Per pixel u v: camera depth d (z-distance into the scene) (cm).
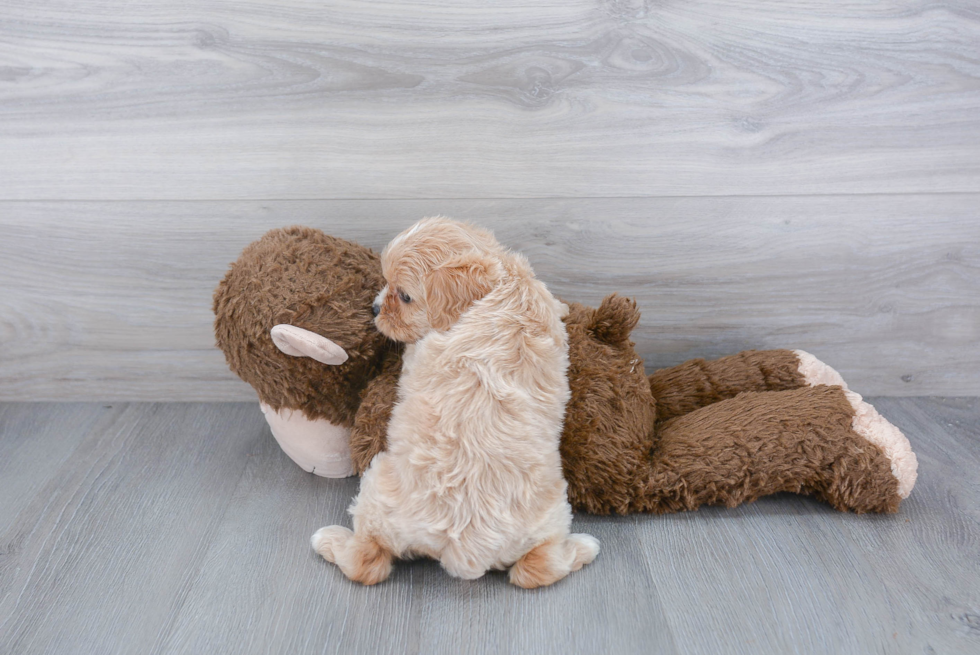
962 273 135
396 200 128
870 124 125
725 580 98
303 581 98
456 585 98
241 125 123
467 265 96
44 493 116
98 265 134
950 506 114
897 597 96
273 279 105
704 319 139
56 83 120
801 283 136
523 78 120
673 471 108
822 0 117
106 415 141
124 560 102
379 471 97
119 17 116
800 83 122
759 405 113
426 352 97
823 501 115
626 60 120
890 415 140
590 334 114
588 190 128
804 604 94
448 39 118
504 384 93
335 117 123
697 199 129
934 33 119
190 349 141
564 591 97
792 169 127
